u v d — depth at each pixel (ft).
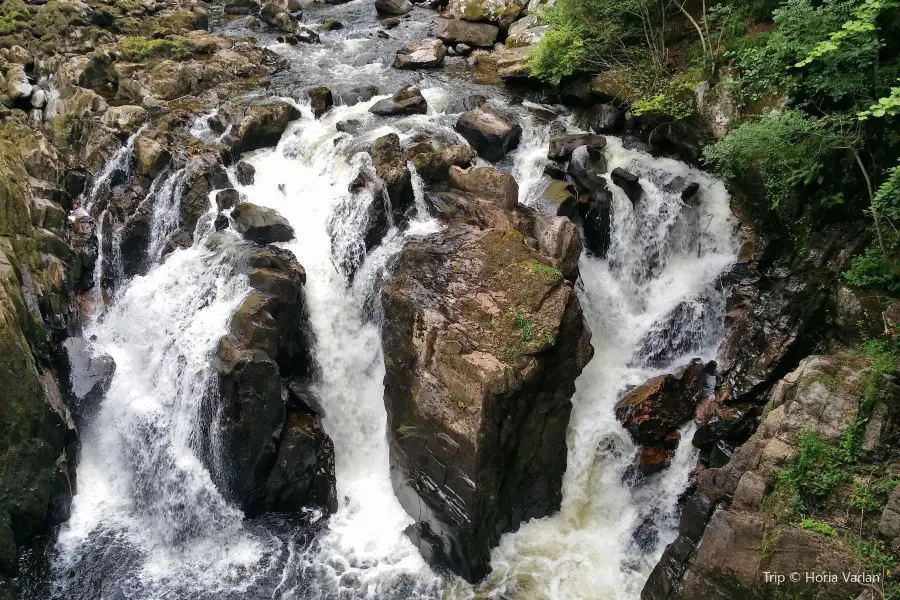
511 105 61.52
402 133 55.11
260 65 68.95
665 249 51.03
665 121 54.29
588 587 39.32
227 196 50.96
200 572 40.65
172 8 82.53
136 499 44.32
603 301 50.11
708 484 36.01
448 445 39.47
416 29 81.97
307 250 48.67
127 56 66.18
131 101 62.18
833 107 44.34
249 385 40.60
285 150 56.49
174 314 46.39
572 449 43.75
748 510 33.60
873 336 39.47
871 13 35.76
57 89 62.59
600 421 44.73
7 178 47.98
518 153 56.08
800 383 35.86
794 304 44.52
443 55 72.02
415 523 42.24
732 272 48.52
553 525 42.88
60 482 41.75
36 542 41.11
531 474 42.06
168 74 62.80
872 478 32.17
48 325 45.85
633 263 51.11
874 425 33.09
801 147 44.29
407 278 43.70
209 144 55.57
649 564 40.42
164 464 43.57
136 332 47.80
